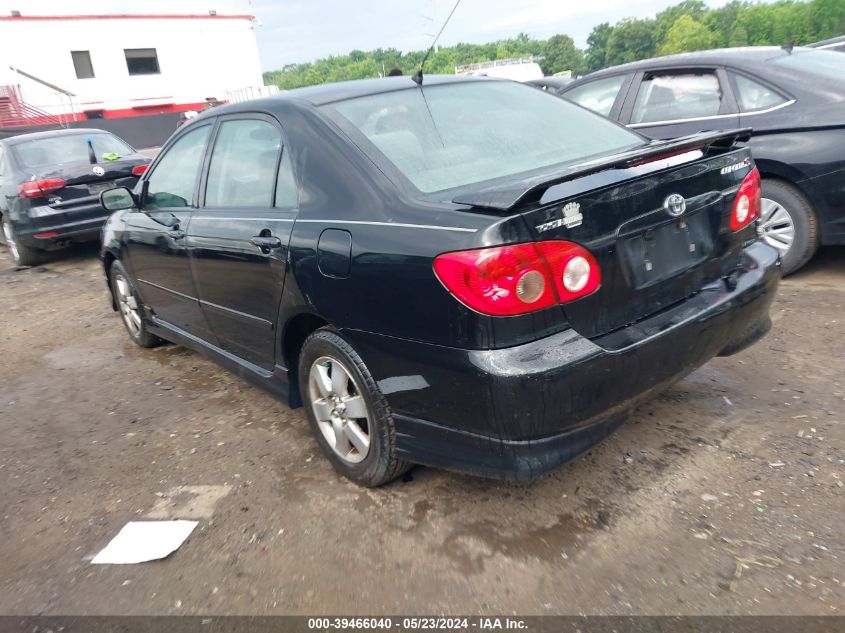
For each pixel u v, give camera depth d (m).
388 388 2.67
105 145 9.13
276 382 3.40
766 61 5.02
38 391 4.61
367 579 2.46
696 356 2.72
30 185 8.02
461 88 3.46
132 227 4.57
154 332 4.86
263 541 2.73
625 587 2.31
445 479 3.01
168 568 2.63
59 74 29.95
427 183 2.71
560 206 2.31
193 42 32.78
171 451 3.57
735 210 2.95
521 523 2.68
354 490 3.02
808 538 2.46
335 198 2.82
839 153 4.54
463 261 2.28
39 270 8.61
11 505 3.21
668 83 5.48
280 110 3.25
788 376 3.64
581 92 6.13
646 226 2.54
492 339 2.28
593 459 3.06
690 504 2.70
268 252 3.08
